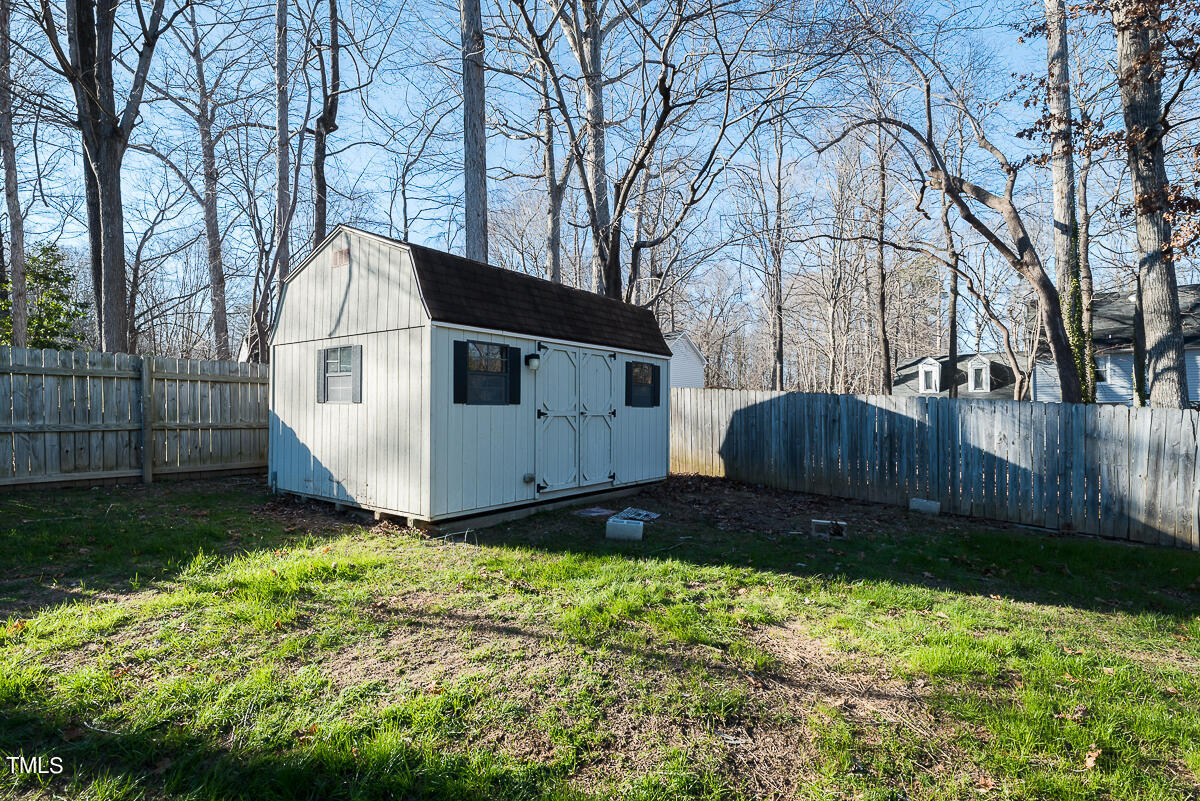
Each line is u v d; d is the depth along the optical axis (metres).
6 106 11.60
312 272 7.65
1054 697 3.06
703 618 4.03
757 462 10.90
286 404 8.01
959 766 2.50
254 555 5.20
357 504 6.99
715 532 6.91
